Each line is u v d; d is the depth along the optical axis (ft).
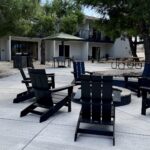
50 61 95.71
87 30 113.50
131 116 19.93
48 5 76.59
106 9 35.96
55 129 16.62
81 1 34.76
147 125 17.88
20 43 99.76
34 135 15.53
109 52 128.67
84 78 15.38
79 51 117.70
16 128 16.65
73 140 14.93
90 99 15.76
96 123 15.58
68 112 20.49
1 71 51.08
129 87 29.45
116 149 13.87
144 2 28.19
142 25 36.27
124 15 35.73
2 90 29.81
